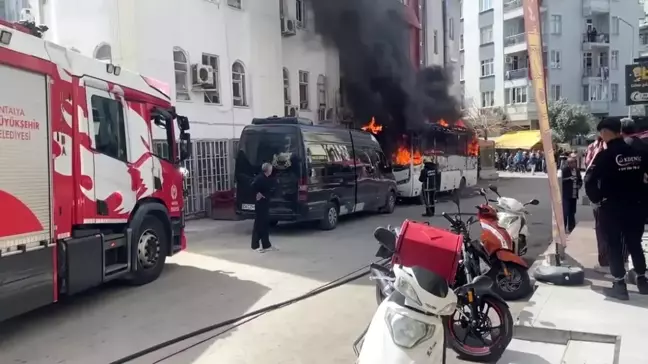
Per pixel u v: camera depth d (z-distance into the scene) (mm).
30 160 5891
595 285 6832
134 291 7816
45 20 15516
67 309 6945
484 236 6699
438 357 3453
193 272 9008
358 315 6590
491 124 45750
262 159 13180
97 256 7066
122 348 5535
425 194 16250
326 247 11352
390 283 4379
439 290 3422
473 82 53469
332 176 14039
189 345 5605
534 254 9781
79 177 6809
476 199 22078
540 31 7305
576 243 10000
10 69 5629
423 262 5008
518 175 40906
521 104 47969
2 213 5461
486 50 51969
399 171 19938
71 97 6699
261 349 5469
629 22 50125
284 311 6781
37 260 5980
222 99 17391
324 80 24125
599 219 6250
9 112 5602
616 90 50094
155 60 14938
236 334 5930
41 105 6102
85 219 6898
